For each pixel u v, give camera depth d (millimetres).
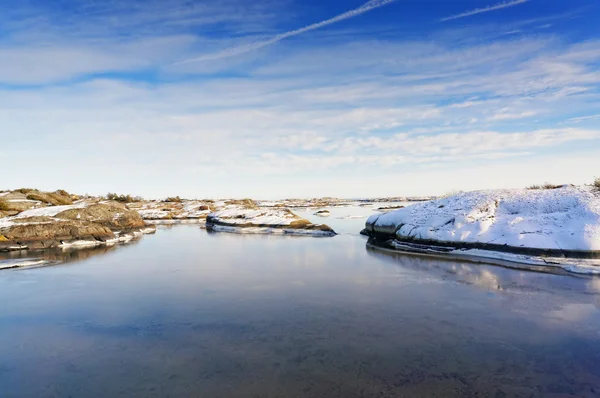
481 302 11516
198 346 8570
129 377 7207
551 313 10398
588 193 20766
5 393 6734
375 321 9992
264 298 12367
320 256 20953
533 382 6738
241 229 39406
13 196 40562
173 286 14273
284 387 6676
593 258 16469
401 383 6746
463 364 7457
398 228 25625
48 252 24609
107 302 12242
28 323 10336
